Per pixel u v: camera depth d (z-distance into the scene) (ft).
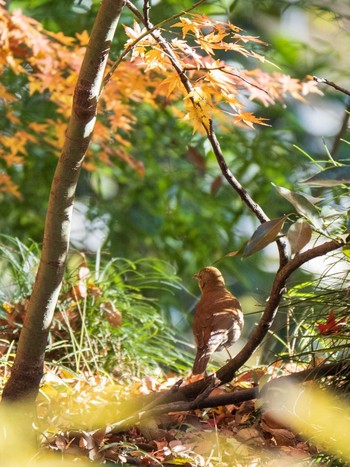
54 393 27.12
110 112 50.80
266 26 62.08
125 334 35.37
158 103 39.70
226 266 58.59
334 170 22.06
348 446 22.65
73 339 31.86
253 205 24.48
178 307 55.06
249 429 24.57
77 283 35.55
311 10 60.03
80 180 60.03
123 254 58.03
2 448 21.57
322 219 22.76
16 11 34.99
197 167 56.75
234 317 31.09
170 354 37.35
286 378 24.16
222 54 58.44
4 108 48.67
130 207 59.21
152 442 24.36
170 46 23.91
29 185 56.39
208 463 23.02
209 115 23.59
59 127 43.52
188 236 58.59
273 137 59.31
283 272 22.90
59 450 22.26
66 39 36.47
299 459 23.03
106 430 23.43
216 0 56.65
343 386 23.81
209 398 24.21
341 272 25.70
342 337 24.30
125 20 54.19
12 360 30.91
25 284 35.99
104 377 31.27
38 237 56.49
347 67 62.49
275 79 37.29
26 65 53.47
